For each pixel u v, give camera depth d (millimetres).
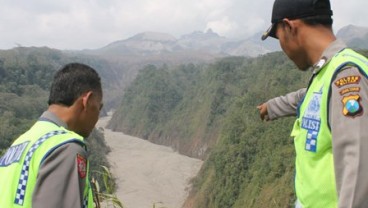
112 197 3949
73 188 2238
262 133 47250
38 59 97938
